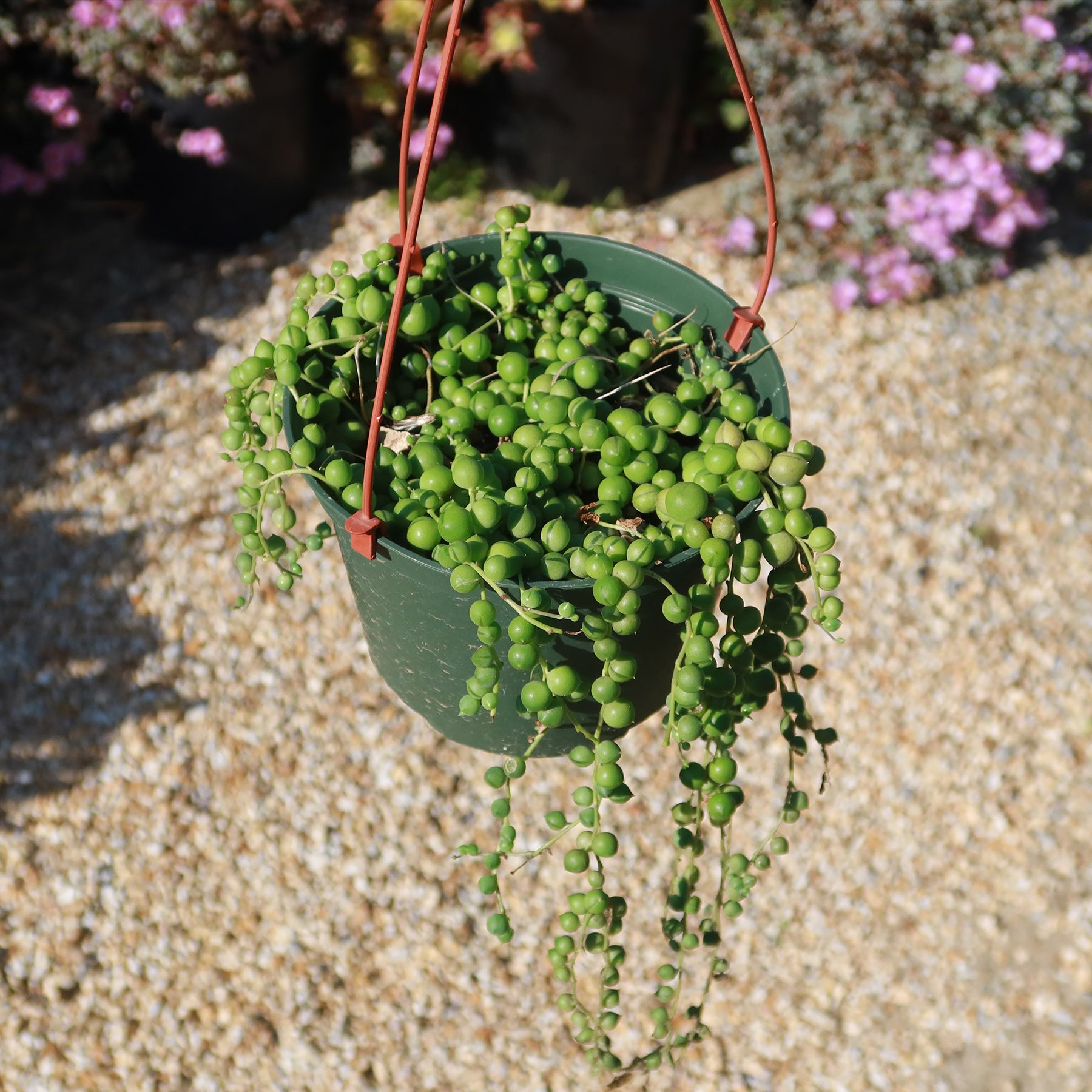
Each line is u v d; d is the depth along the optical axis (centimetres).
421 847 304
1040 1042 279
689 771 130
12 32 372
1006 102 393
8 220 441
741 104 443
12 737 317
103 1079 270
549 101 414
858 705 330
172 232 430
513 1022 282
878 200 401
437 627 125
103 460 371
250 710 324
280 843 304
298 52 403
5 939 288
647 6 388
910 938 296
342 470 122
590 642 121
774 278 416
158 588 345
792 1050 281
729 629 126
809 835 311
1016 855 307
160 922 292
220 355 397
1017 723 328
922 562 355
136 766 314
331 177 452
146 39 371
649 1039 280
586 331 143
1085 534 363
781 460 118
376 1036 279
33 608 340
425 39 112
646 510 125
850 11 388
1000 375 399
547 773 315
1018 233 441
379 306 136
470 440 142
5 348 398
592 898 125
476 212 436
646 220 442
